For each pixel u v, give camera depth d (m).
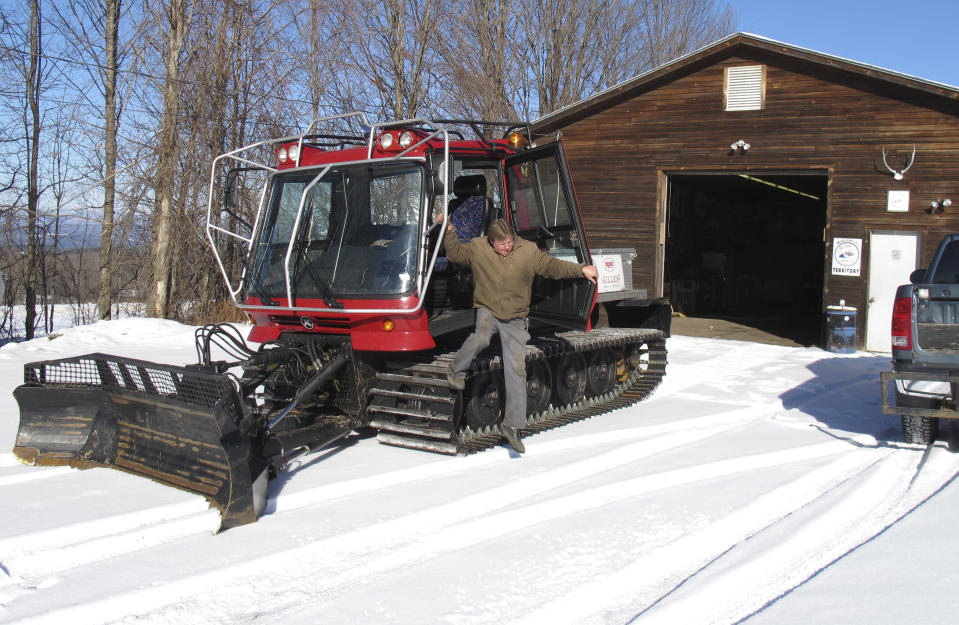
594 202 15.36
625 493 5.14
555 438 6.46
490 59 25.22
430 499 4.89
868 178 12.82
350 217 6.01
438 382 5.74
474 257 5.69
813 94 13.17
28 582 3.67
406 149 5.91
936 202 12.27
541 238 6.66
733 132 13.91
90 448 5.51
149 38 16.23
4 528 4.32
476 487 5.13
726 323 17.94
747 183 20.31
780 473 5.56
